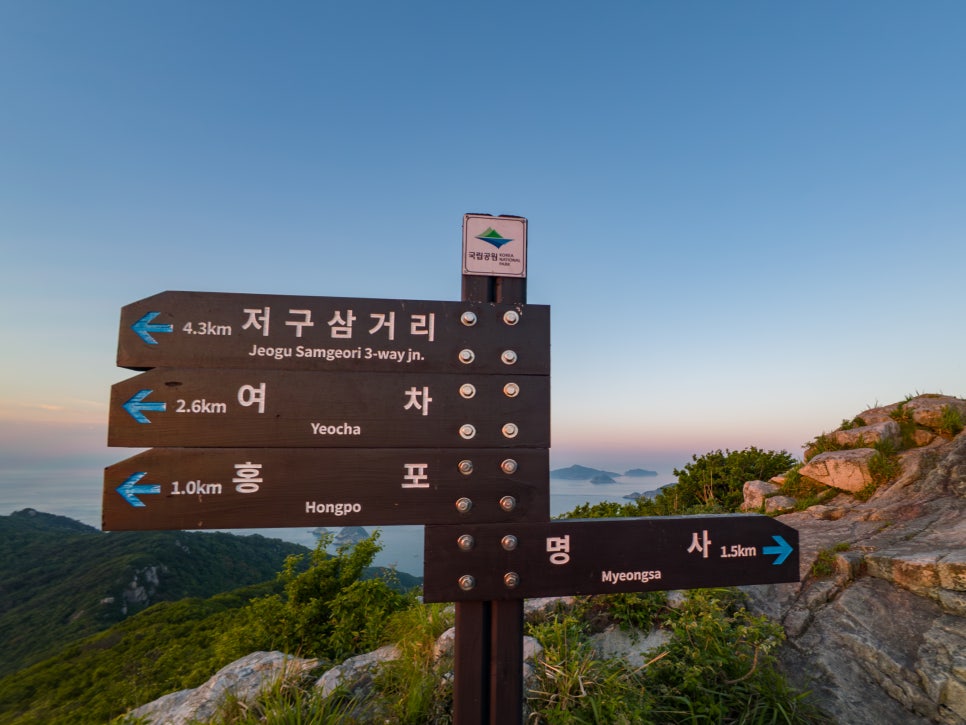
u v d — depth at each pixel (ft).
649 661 11.75
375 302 8.72
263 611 23.38
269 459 8.20
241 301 8.43
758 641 11.98
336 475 8.32
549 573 8.66
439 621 14.42
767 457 32.58
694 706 10.75
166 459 7.99
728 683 11.24
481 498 8.63
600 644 13.78
